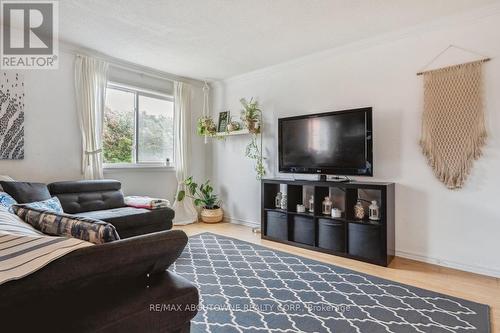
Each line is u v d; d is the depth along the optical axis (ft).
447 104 8.64
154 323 3.32
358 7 8.12
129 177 12.91
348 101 10.85
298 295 6.82
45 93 10.23
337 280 7.68
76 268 2.76
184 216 14.73
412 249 9.41
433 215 9.00
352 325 5.57
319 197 10.42
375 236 8.91
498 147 7.93
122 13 8.51
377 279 7.76
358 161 9.85
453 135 8.54
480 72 8.16
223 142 15.49
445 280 7.72
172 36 10.02
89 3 7.97
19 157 9.62
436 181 8.94
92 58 11.39
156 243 3.36
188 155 15.21
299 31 9.61
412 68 9.40
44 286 2.60
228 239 11.65
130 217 9.53
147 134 13.89
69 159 10.87
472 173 8.30
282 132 11.86
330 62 11.35
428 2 7.84
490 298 6.68
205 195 15.02
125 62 12.58
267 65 13.02
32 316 2.63
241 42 10.51
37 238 3.07
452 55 8.68
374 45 10.19
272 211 11.44
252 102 14.08
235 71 13.96
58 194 9.69
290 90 12.62
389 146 9.86
